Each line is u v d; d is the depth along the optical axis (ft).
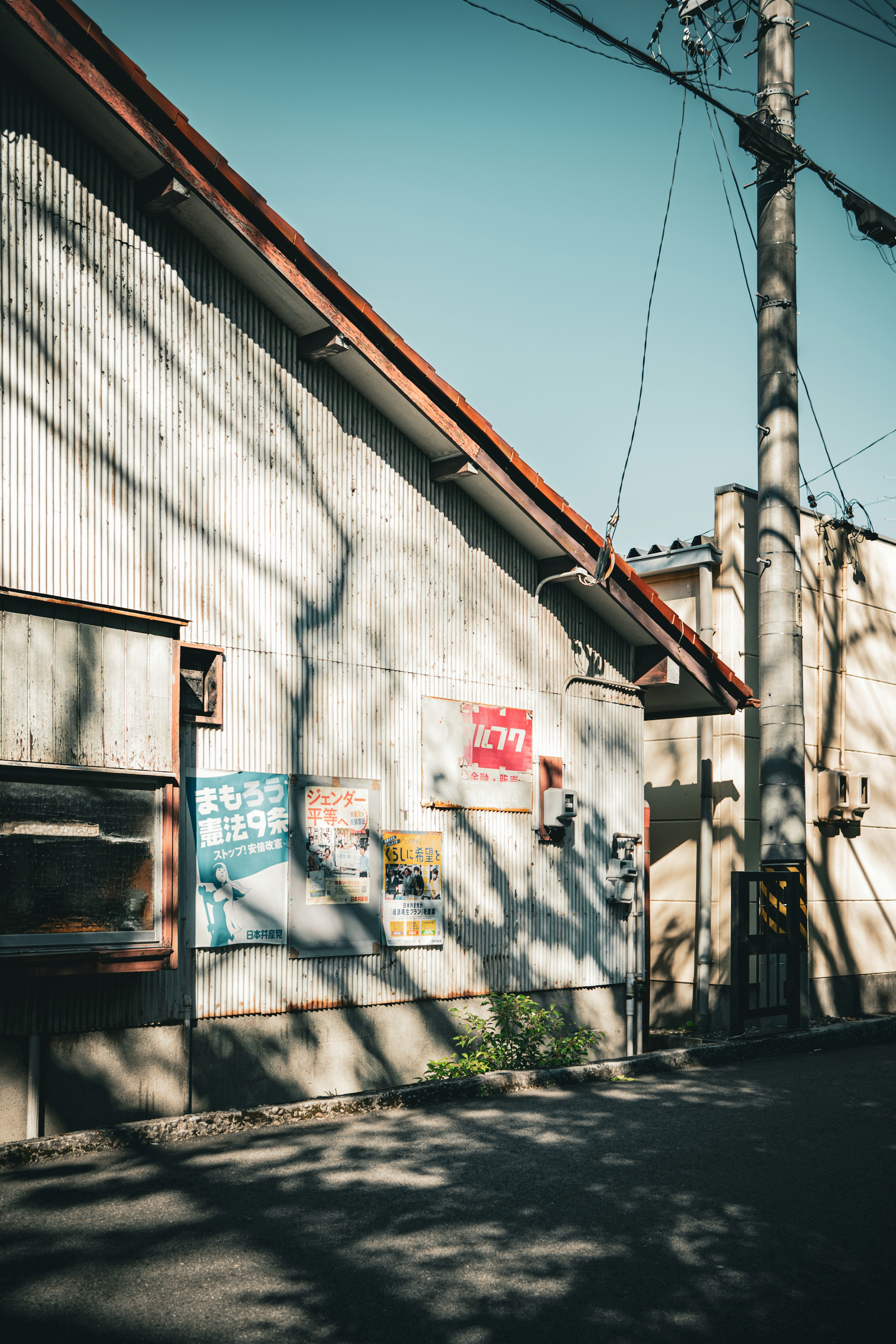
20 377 21.89
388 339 27.55
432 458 31.04
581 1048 31.73
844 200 38.01
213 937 24.26
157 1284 14.39
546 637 34.42
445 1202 18.13
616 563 33.71
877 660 47.60
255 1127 23.16
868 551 47.78
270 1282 14.53
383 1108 25.27
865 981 45.16
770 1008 37.14
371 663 28.78
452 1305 14.01
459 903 30.55
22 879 20.10
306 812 26.63
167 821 22.45
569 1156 21.29
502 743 32.40
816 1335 13.51
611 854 36.01
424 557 30.63
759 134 35.47
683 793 42.50
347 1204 17.93
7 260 21.88
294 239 25.36
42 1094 21.15
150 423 24.25
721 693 38.04
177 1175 19.42
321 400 28.19
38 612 20.61
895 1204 18.65
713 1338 13.32
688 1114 25.43
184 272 25.29
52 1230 16.34
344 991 27.20
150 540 24.00
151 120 23.09
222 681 25.05
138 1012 22.77
